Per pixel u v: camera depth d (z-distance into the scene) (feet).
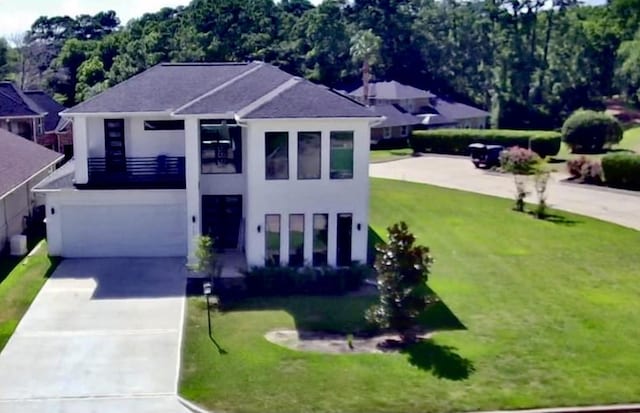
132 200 90.33
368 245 96.12
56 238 90.58
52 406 51.62
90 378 56.08
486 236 104.58
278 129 80.12
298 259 82.79
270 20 296.71
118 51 262.67
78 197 89.56
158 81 96.73
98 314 70.08
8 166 98.02
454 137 201.46
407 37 297.12
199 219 87.92
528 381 54.90
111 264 87.81
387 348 61.36
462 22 299.58
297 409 50.44
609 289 79.25
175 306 72.54
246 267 84.84
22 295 75.41
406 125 227.61
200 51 255.09
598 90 302.04
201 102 86.48
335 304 73.20
